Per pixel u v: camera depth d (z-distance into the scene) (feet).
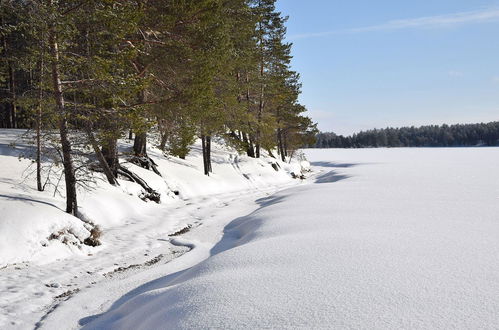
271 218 36.78
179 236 38.68
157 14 47.11
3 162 45.78
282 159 144.97
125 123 37.78
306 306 13.14
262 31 100.94
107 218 42.57
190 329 12.92
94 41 34.47
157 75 53.52
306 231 27.94
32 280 24.71
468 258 17.94
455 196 46.52
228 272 18.63
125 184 53.01
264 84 97.25
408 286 14.34
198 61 50.85
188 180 71.67
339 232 25.91
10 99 34.47
